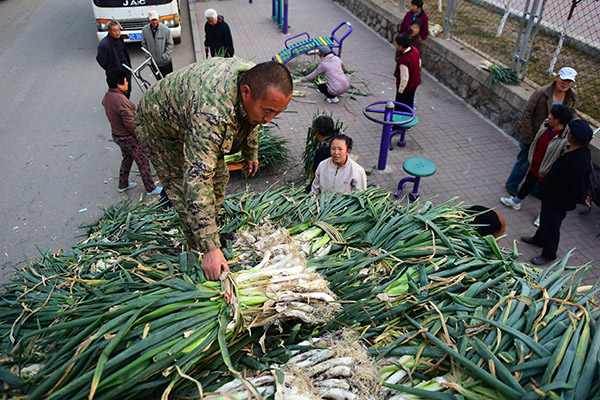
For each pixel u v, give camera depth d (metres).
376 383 1.83
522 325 1.93
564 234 4.93
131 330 1.78
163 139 2.24
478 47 8.49
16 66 10.09
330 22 12.56
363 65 9.73
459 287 2.24
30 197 5.85
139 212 3.41
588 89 6.79
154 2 10.23
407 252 2.50
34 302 2.19
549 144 4.50
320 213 2.91
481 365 1.79
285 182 5.93
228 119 1.85
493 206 5.41
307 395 1.75
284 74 1.79
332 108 7.96
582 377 1.62
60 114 8.00
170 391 1.76
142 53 10.88
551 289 2.12
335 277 2.31
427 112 7.73
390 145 6.72
